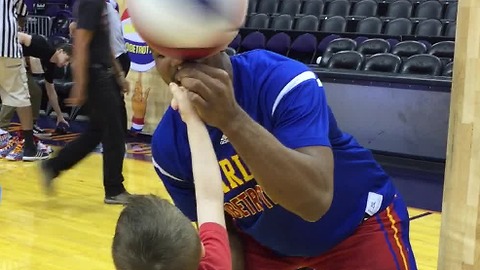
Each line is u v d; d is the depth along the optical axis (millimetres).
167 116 1315
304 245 1397
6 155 5012
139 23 973
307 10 7660
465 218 1203
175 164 1324
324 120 1172
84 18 3459
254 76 1202
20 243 3184
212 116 1002
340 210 1383
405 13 7203
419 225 3605
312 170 1065
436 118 4812
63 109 6914
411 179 4590
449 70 5223
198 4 932
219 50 1000
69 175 4527
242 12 978
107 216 3631
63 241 3219
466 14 1151
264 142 1021
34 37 4863
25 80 4832
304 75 1189
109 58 3602
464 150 1188
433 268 2932
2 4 4539
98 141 3754
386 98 5000
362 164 1405
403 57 5988
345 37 6691
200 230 1112
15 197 3967
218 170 1122
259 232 1399
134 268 957
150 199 1043
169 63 1027
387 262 1426
